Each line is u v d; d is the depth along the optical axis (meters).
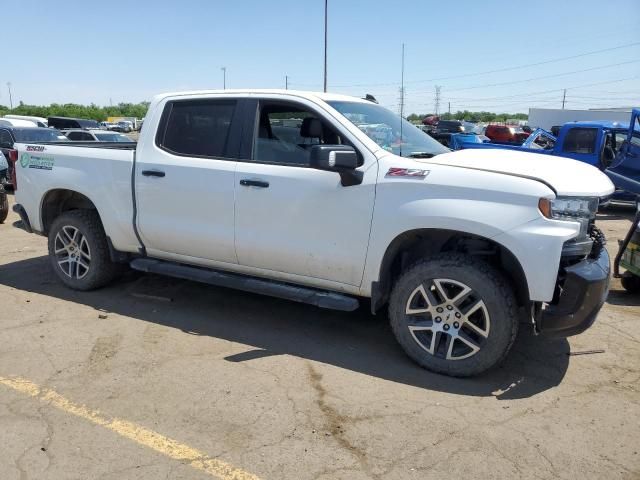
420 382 3.82
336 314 5.09
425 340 3.97
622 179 11.66
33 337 4.46
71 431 3.17
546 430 3.26
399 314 4.00
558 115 29.91
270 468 2.88
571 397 3.65
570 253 3.60
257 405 3.48
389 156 3.99
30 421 3.27
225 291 5.66
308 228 4.20
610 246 8.68
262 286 4.54
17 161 5.79
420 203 3.78
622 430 3.27
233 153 4.56
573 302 3.60
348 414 3.39
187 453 2.99
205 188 4.59
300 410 3.43
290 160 4.36
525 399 3.62
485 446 3.09
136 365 4.00
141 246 5.12
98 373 3.87
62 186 5.41
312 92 4.48
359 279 4.11
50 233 5.65
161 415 3.35
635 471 2.90
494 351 3.73
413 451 3.03
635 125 11.57
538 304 3.67
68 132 18.98
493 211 3.59
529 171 3.74
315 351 4.30
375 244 3.96
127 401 3.50
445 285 3.85
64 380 3.76
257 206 4.37
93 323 4.78
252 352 4.26
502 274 3.80
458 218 3.65
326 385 3.76
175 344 4.38
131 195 5.00
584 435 3.22
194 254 4.84
